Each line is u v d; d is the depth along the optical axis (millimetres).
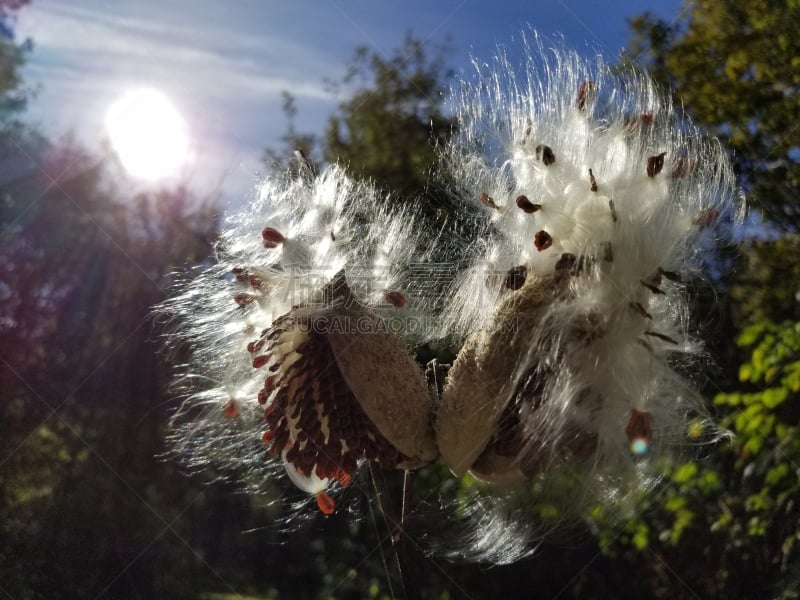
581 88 241
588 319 210
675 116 245
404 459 228
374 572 784
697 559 630
